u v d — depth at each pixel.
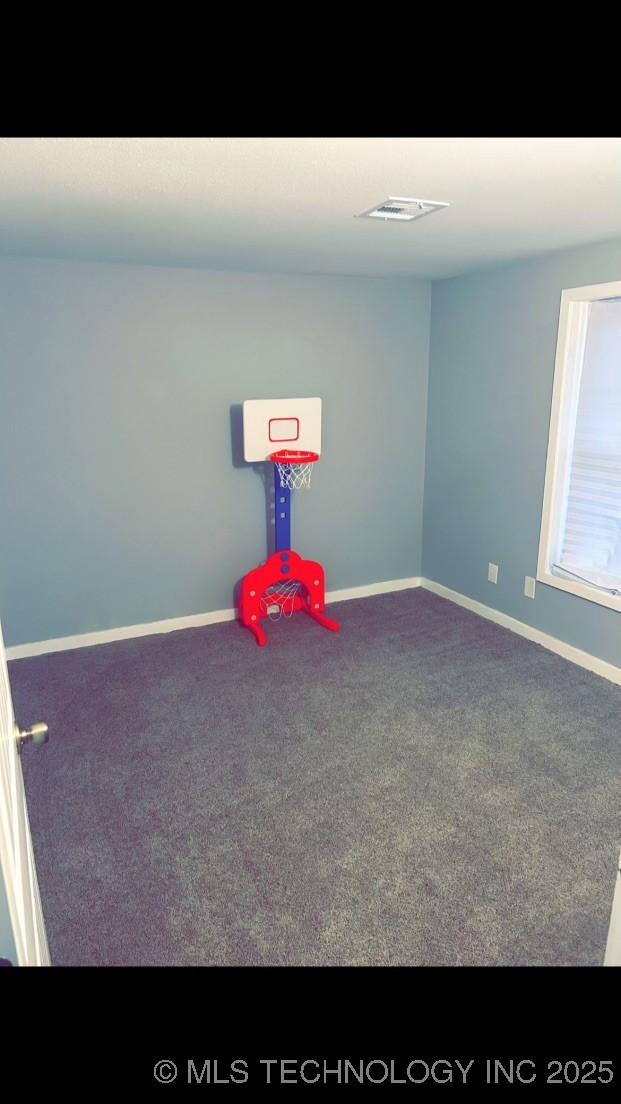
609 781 2.47
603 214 2.22
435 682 3.22
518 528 3.67
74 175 1.69
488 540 3.92
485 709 2.97
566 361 3.20
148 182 1.76
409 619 4.00
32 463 3.33
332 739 2.76
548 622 3.57
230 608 4.02
